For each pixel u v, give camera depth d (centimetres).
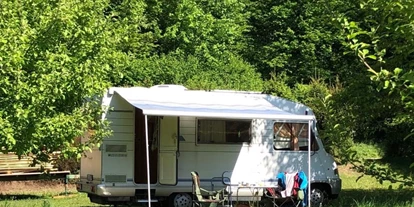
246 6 4238
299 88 2875
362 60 918
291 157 1698
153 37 3409
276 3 4119
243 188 1628
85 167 1596
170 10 3650
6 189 2170
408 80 829
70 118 1095
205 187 1605
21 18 1061
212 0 3903
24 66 1053
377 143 3042
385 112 1309
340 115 1271
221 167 1628
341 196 1822
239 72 3241
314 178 1711
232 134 1645
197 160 1608
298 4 4031
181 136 1598
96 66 1155
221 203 1536
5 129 977
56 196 2002
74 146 1193
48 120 1052
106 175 1512
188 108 1414
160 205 1620
